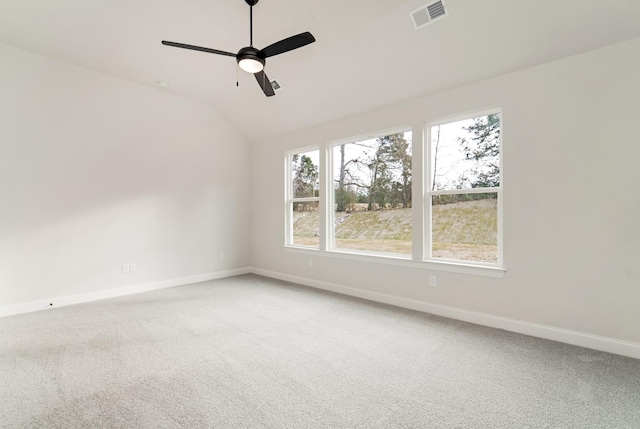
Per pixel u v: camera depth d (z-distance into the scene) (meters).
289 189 5.07
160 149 4.52
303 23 3.00
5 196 3.31
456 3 2.46
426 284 3.38
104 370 2.17
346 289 4.15
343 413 1.70
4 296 3.30
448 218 3.30
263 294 4.14
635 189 2.29
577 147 2.50
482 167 3.08
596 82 2.41
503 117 2.86
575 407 1.74
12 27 3.07
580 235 2.50
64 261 3.69
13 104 3.36
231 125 5.37
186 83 4.31
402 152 3.67
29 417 1.67
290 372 2.14
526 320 2.76
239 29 3.15
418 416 1.67
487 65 2.82
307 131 4.64
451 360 2.29
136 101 4.28
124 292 4.15
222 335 2.78
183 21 3.04
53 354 2.41
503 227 2.88
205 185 5.04
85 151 3.85
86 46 3.42
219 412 1.71
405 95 3.44
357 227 4.12
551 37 2.45
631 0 2.08
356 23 2.88
